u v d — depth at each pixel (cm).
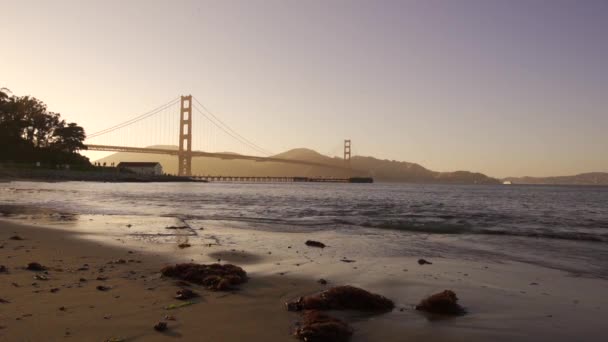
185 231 1222
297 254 892
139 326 439
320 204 2689
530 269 774
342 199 3444
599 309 538
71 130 8519
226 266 680
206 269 659
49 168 7381
